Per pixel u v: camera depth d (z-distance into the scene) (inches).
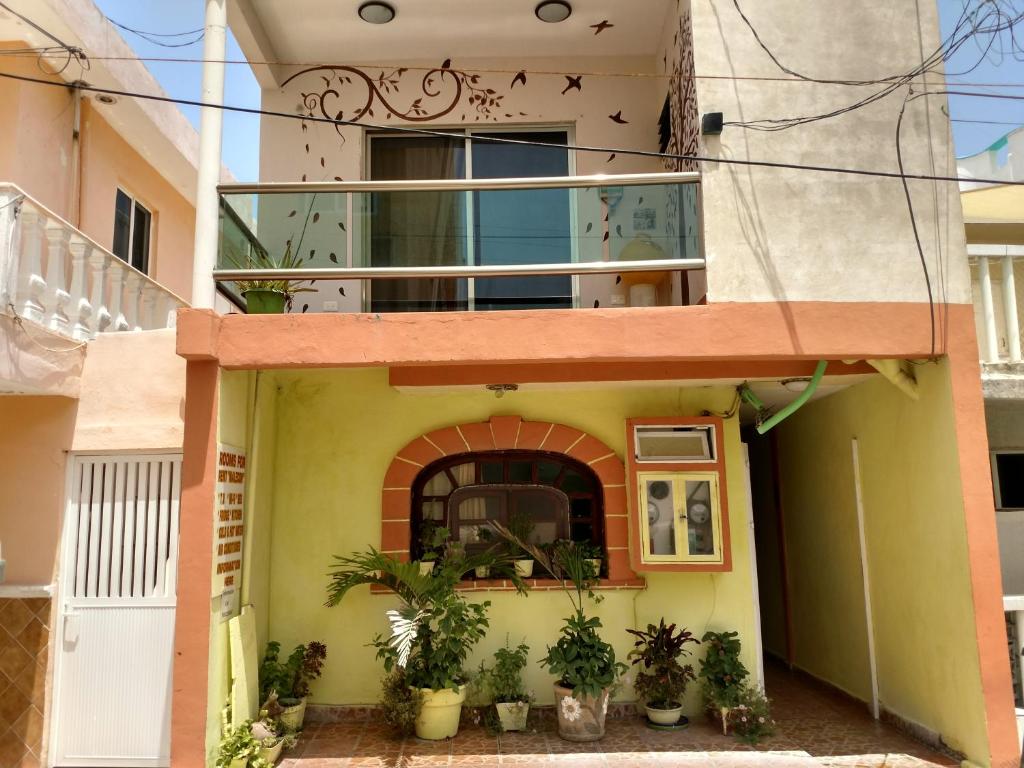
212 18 247.0
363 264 245.3
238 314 232.1
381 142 319.3
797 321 234.4
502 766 231.0
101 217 353.4
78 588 241.6
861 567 293.6
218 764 217.3
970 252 270.1
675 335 231.8
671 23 292.7
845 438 307.4
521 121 317.4
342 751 244.4
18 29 297.0
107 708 236.5
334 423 293.0
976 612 226.2
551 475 300.7
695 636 280.1
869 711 285.4
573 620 259.9
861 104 246.7
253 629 252.8
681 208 245.4
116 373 248.2
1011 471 299.6
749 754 241.1
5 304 212.7
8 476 245.1
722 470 277.3
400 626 241.8
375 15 296.5
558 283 285.6
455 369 267.7
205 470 225.5
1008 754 219.0
